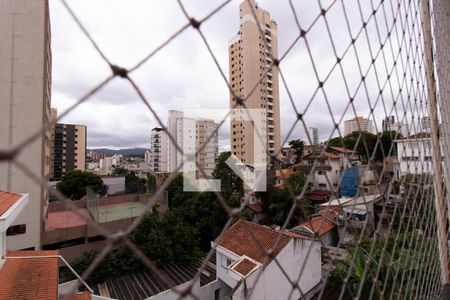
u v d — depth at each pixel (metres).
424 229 2.73
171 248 8.63
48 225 10.70
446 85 2.80
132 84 0.68
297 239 6.11
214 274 7.75
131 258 8.05
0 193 4.74
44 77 9.24
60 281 7.48
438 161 2.82
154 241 8.41
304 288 6.01
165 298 6.25
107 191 18.47
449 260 3.06
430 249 2.78
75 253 10.12
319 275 6.37
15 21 8.80
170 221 9.51
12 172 8.45
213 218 11.34
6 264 3.71
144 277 7.70
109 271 7.69
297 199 1.15
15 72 8.70
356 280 4.05
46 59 9.45
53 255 4.11
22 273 3.49
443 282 2.90
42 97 9.13
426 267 2.63
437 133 2.79
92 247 10.56
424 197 2.80
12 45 8.71
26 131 8.73
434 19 2.81
